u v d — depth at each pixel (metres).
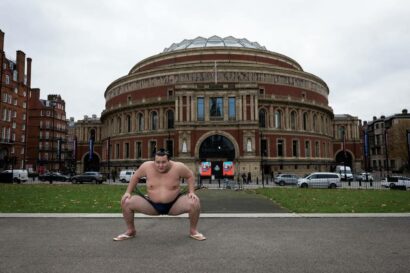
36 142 105.88
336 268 7.42
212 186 45.62
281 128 69.44
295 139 69.88
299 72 74.00
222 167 60.09
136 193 10.74
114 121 79.88
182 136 60.44
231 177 58.72
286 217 14.98
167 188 10.27
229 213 16.31
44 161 105.69
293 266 7.57
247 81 68.50
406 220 14.03
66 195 26.39
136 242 9.95
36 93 108.06
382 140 113.75
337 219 14.38
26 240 10.22
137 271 7.20
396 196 26.16
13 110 78.38
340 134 99.88
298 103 70.94
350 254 8.57
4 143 74.31
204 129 60.62
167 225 12.92
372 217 14.84
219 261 7.96
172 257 8.30
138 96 73.81
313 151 73.62
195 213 10.38
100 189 34.69
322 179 43.22
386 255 8.47
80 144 100.00
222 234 11.16
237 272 7.15
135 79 74.75
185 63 71.88
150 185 10.33
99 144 99.12
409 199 23.31
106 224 13.10
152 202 10.30
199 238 10.27
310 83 76.62
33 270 7.26
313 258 8.21
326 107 78.75
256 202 22.59
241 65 68.56
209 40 83.12
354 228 12.23
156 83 71.50
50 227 12.45
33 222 13.55
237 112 60.84
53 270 7.27
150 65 80.00
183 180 53.66
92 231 11.67
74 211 16.62
